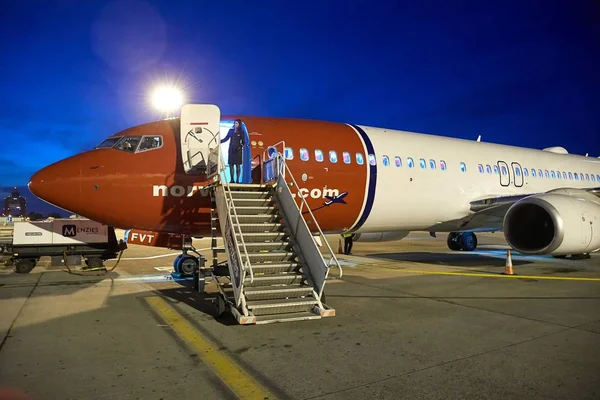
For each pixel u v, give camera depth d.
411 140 12.92
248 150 9.30
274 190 8.69
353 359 4.84
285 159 10.33
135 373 4.40
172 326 6.20
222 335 5.77
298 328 6.11
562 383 4.16
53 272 12.09
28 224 11.95
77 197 9.01
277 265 7.28
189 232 10.05
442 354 5.00
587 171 17.48
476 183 13.66
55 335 5.71
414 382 4.19
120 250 12.95
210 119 9.30
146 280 10.48
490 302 7.84
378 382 4.19
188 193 9.45
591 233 11.05
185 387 4.06
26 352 5.02
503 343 5.41
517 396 3.88
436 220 13.24
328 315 6.57
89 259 12.35
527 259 15.32
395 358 4.87
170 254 18.25
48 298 8.19
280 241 7.90
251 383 4.16
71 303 7.73
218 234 10.33
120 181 9.12
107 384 4.11
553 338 5.62
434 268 12.73
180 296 8.38
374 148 11.77
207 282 9.93
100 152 9.38
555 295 8.49
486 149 14.73
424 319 6.61
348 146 11.34
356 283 9.91
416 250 19.86
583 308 7.37
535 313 7.00
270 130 10.58
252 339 5.59
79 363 4.67
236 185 8.33
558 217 10.74
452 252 18.53
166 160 9.47
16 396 3.83
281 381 4.21
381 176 11.60
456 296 8.39
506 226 11.36
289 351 5.11
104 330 5.97
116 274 11.62
